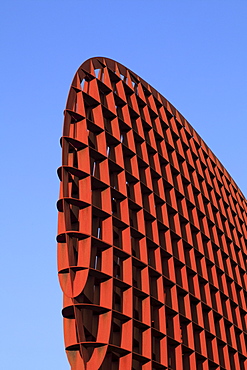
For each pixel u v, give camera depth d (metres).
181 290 56.31
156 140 66.12
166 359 49.03
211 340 59.81
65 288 43.50
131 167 56.81
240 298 71.81
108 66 62.41
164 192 60.38
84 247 44.94
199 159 75.75
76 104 53.22
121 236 50.38
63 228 46.56
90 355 42.91
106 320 43.78
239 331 67.06
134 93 63.56
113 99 58.00
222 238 72.75
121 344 45.28
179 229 60.41
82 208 46.94
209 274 65.62
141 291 48.84
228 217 78.75
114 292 47.81
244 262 78.62
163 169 64.12
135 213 54.41
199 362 56.69
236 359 63.41
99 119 54.09
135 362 48.62
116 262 49.97
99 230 49.50
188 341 54.75
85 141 50.19
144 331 48.34
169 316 53.72
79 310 43.16
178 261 57.56
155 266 53.81
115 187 53.16
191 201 67.12
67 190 46.53
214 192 76.19
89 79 57.34
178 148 70.50
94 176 51.28
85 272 43.50
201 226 68.31
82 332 42.47
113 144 55.25
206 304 60.31
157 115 67.00
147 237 53.22
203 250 64.88
